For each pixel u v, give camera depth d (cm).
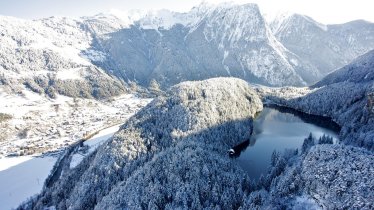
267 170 15162
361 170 9688
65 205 13600
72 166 18038
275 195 10706
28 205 14425
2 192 16112
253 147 19025
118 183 13475
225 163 14375
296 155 14975
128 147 15700
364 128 17912
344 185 9381
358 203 8719
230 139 19038
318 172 10325
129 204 11688
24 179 17462
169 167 13300
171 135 16775
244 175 14088
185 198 11744
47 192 14912
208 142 17050
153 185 12369
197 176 12788
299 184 10538
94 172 14550
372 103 18988
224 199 11494
